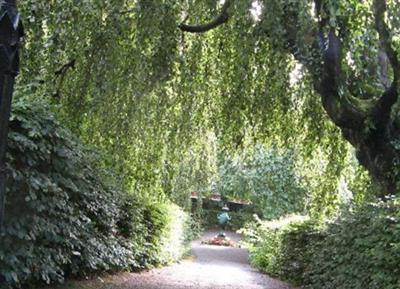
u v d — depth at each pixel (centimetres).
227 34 793
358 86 714
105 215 754
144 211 1026
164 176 879
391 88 609
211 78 832
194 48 795
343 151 852
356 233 582
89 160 618
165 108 803
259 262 1302
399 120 668
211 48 823
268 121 841
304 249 916
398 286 471
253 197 1925
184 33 767
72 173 547
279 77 752
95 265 722
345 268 598
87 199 671
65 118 680
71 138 551
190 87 808
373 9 605
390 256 486
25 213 486
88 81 675
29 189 476
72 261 663
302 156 884
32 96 536
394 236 490
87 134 734
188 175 984
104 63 658
